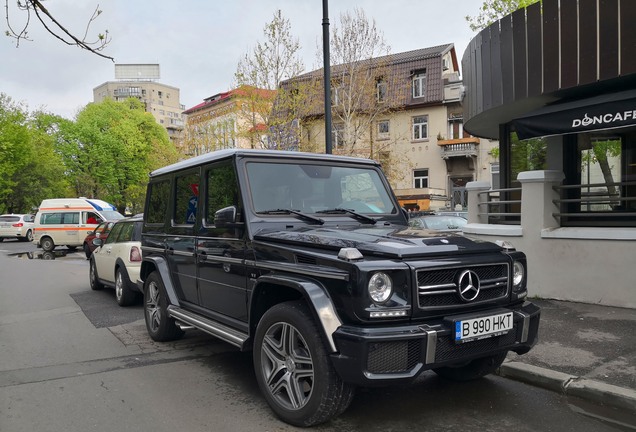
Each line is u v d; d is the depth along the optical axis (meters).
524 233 7.88
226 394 4.36
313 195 4.69
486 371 4.39
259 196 4.40
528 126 7.54
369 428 3.62
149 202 6.67
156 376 4.87
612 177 8.55
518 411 3.94
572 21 7.41
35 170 44.31
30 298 9.88
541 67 7.89
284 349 3.70
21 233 32.81
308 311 3.53
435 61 33.31
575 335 5.61
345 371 3.17
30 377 4.86
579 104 7.13
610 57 6.98
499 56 8.77
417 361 3.20
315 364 3.37
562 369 4.54
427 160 33.75
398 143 34.47
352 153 23.11
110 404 4.15
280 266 3.77
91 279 10.84
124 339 6.37
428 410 3.96
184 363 5.30
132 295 8.58
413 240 3.63
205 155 5.27
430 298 3.36
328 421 3.75
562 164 9.20
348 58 22.66
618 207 8.46
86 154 48.62
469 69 10.27
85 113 52.38
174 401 4.21
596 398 4.07
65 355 5.67
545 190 7.66
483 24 18.09
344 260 3.29
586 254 7.18
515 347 3.74
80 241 22.75
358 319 3.17
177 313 5.33
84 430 3.66
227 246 4.49
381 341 3.08
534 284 7.76
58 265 16.89
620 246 6.86
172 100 149.25
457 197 32.97
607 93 7.68
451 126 33.56
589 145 8.84
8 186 41.78
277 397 3.76
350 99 22.75
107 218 23.31
